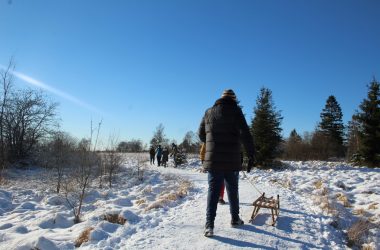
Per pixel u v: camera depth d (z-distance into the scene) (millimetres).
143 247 5297
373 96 30844
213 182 5797
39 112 29422
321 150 52906
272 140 29234
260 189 11398
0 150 26094
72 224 7645
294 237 5984
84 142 13719
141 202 10336
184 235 5863
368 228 7434
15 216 9000
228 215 7230
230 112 5852
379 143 30062
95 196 12805
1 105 27953
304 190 12031
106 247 5293
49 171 23172
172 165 32531
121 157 22234
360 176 16688
